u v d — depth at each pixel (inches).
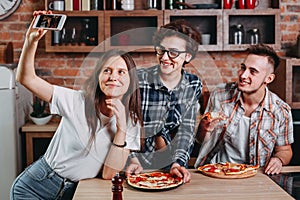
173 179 97.4
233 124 112.3
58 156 98.9
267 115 112.3
